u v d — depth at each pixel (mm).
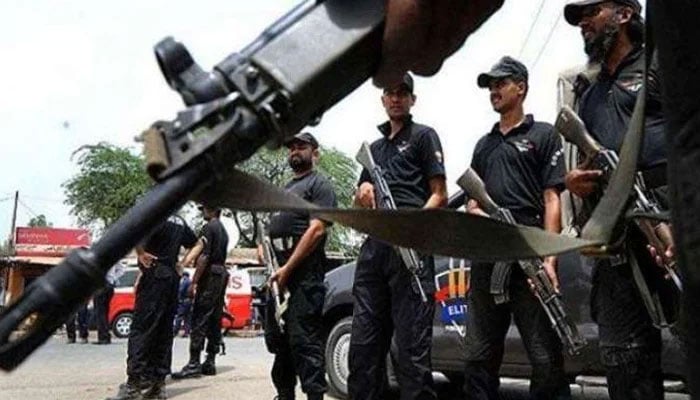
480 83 3980
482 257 909
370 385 4051
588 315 4258
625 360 2824
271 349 5066
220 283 7461
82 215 36406
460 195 4961
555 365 3684
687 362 626
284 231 4875
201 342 7309
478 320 3869
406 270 3852
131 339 5766
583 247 932
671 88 629
